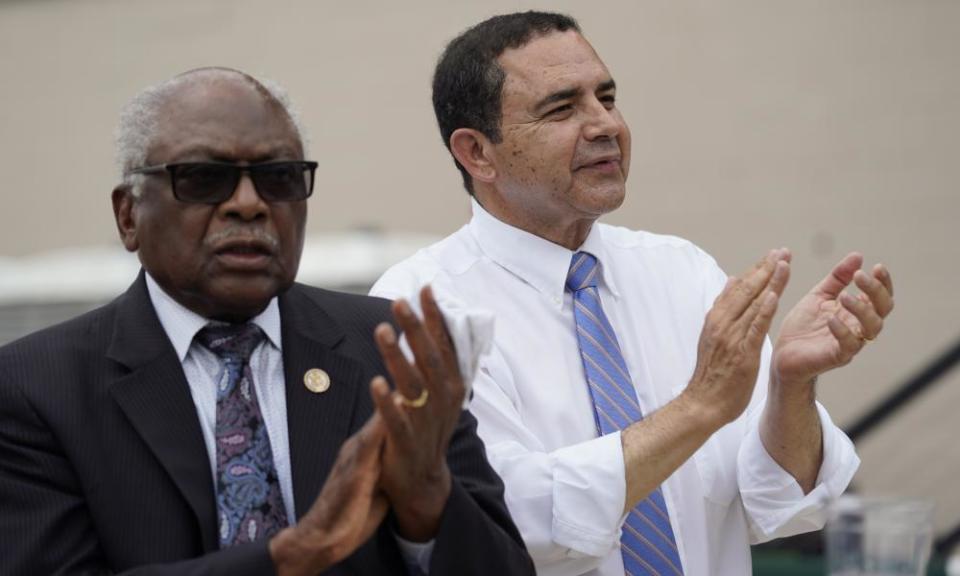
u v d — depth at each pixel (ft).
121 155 12.19
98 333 12.14
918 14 36.86
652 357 15.35
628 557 14.40
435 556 11.25
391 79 42.16
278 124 11.99
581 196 14.84
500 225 15.46
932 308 36.70
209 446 11.85
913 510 11.86
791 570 23.16
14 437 11.57
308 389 12.10
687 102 38.83
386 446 10.95
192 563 10.89
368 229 38.47
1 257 46.85
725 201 38.50
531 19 15.46
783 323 14.38
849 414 37.40
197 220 11.71
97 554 11.52
